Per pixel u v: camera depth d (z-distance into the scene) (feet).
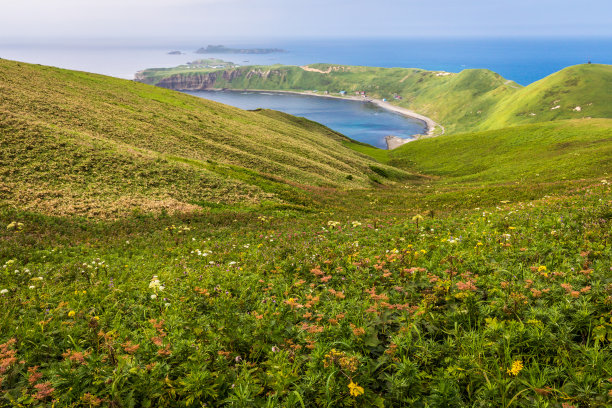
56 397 13.16
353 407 12.25
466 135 361.71
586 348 12.87
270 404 12.19
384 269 25.63
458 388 12.39
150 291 26.37
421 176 271.69
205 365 13.93
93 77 240.94
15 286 31.09
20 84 159.02
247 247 44.86
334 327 16.60
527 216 41.50
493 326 14.65
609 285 16.55
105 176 93.45
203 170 117.39
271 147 208.44
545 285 18.63
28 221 63.41
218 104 303.07
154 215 77.66
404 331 15.43
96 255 46.03
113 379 13.39
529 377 12.43
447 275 22.08
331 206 113.80
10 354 15.58
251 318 18.22
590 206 40.73
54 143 99.81
